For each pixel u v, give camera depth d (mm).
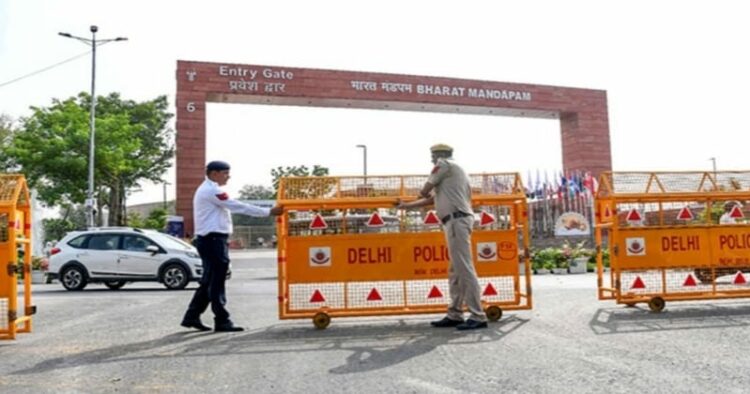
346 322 7922
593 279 15617
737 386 4305
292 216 7770
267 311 9484
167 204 55438
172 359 5621
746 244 8664
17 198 6926
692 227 8578
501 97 32781
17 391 4555
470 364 5145
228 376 4938
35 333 7328
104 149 29812
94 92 28453
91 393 4480
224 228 7328
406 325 7535
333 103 31031
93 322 8312
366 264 7785
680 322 7199
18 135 30016
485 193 8031
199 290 7348
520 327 7012
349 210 7820
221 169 7332
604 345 5848
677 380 4492
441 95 31688
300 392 4402
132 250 15805
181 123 28406
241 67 29141
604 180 8594
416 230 7879
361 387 4488
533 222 30094
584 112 34344
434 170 7121
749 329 6609
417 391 4332
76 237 16062
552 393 4242
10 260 6832
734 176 8773
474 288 7020
